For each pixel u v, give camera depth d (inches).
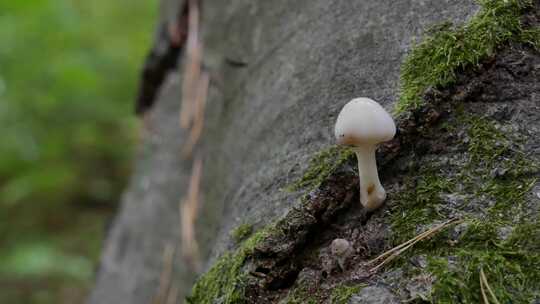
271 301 16.1
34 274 53.2
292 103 18.7
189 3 30.2
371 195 15.9
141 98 36.0
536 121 15.8
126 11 70.6
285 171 17.6
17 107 57.6
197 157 25.4
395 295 14.8
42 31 58.0
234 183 20.1
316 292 15.6
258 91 20.8
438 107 16.2
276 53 20.7
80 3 68.3
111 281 30.6
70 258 54.8
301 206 16.2
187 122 27.3
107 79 62.4
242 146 20.4
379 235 15.7
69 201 64.2
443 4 17.1
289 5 21.3
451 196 15.6
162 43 33.2
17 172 60.4
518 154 15.6
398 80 16.9
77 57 59.0
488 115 16.0
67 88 57.9
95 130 61.9
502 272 14.5
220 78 24.8
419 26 17.2
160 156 30.1
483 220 15.1
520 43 16.3
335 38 18.6
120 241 31.6
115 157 65.3
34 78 57.2
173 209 26.6
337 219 16.4
